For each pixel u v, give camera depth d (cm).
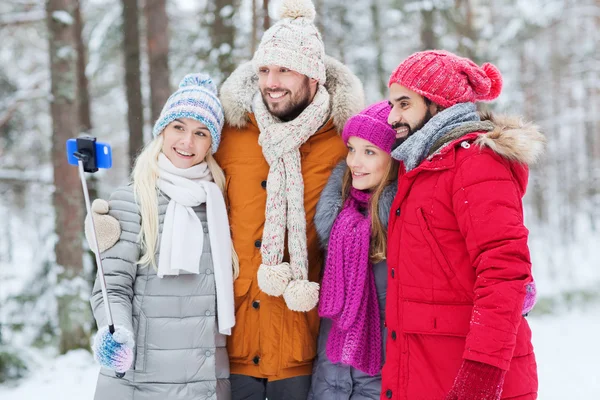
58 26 674
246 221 264
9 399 543
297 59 257
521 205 204
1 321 738
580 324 957
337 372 259
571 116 1970
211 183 255
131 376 239
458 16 1029
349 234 248
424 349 214
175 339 241
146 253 241
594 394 544
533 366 212
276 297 260
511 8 1512
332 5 1288
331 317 254
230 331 252
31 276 809
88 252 777
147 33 825
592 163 2067
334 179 262
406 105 222
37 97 1011
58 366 618
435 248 211
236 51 788
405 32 1355
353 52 1320
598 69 1838
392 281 224
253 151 269
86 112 1089
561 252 1748
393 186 248
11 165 1216
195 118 248
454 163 208
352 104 271
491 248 194
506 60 1524
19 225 1595
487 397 186
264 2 741
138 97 869
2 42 1377
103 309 229
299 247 255
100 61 1184
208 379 242
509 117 218
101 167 226
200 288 246
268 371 258
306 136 261
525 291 189
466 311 208
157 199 247
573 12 1778
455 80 216
